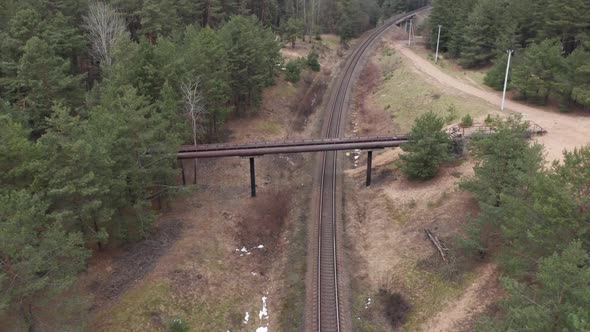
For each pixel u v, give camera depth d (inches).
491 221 1198.3
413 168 1717.5
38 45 1723.7
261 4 3973.9
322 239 1620.3
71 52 2242.9
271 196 1908.2
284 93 2970.0
